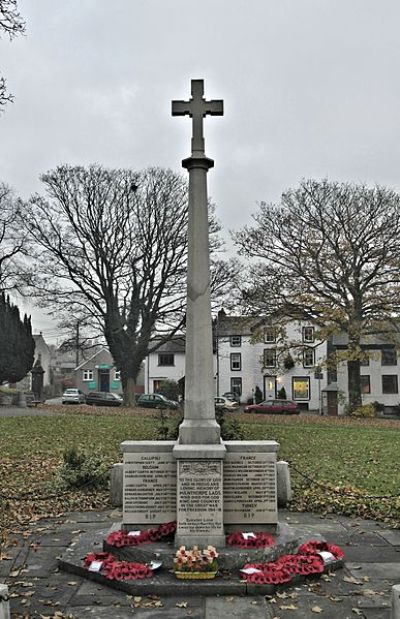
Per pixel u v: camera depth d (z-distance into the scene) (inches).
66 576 289.4
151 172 2208.4
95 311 1563.7
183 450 295.9
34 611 247.4
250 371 2310.5
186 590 263.6
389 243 1284.4
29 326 1809.8
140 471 315.3
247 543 292.5
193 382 312.3
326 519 402.9
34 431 884.0
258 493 312.2
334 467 599.2
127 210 1519.4
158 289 1536.7
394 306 1298.0
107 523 388.8
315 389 2206.0
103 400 1894.7
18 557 319.6
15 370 1748.3
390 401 2057.1
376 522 393.4
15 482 505.7
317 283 1359.5
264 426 1033.5
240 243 1370.6
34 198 2041.1
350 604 251.9
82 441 781.9
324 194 1315.2
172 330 1632.6
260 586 263.3
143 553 290.4
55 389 2984.7
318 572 280.8
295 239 1318.9
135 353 1568.7
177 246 1526.8
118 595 263.9
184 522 295.3
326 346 2150.6
